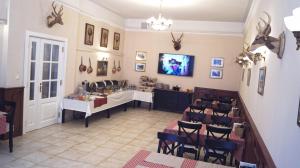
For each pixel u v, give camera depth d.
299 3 2.01
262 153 2.69
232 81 8.64
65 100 6.21
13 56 4.71
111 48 8.67
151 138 5.73
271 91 2.85
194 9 7.08
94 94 6.95
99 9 7.58
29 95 5.23
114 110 8.52
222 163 3.63
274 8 3.19
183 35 9.00
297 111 1.85
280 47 2.55
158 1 6.52
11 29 4.61
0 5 4.51
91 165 4.07
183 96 8.80
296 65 1.98
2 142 4.64
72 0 6.17
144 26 9.28
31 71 5.26
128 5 7.25
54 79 5.97
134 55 9.59
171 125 4.61
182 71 9.08
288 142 1.99
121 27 9.25
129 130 6.25
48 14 5.44
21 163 3.90
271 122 2.69
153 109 9.15
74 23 6.38
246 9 6.54
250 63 5.14
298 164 1.69
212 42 8.75
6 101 4.33
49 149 4.55
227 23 8.50
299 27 1.64
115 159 4.39
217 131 3.87
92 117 7.19
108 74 8.66
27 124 5.27
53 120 6.11
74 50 6.50
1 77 4.65
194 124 4.00
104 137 5.52
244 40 7.94
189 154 4.74
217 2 6.15
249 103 4.82
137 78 9.62
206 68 8.87
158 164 2.58
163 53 9.24
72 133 5.57
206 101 6.99
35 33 5.14
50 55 5.74
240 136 4.10
